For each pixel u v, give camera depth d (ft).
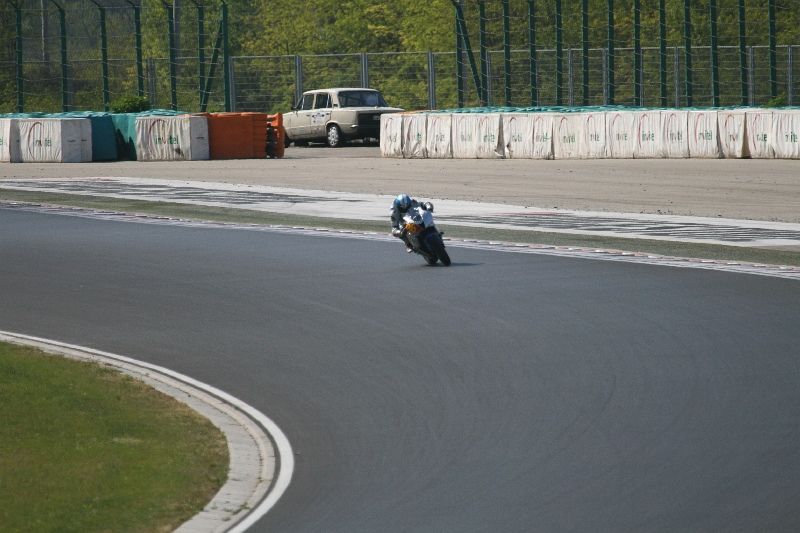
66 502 91.50
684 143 443.32
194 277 201.67
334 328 158.71
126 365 140.26
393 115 514.68
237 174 426.10
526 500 92.17
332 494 95.20
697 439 106.63
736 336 148.77
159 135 506.89
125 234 260.01
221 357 143.74
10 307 177.27
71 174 435.94
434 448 106.32
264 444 108.88
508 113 482.69
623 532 85.15
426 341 149.48
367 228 267.59
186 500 93.25
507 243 239.91
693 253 223.51
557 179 383.65
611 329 154.20
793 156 420.77
